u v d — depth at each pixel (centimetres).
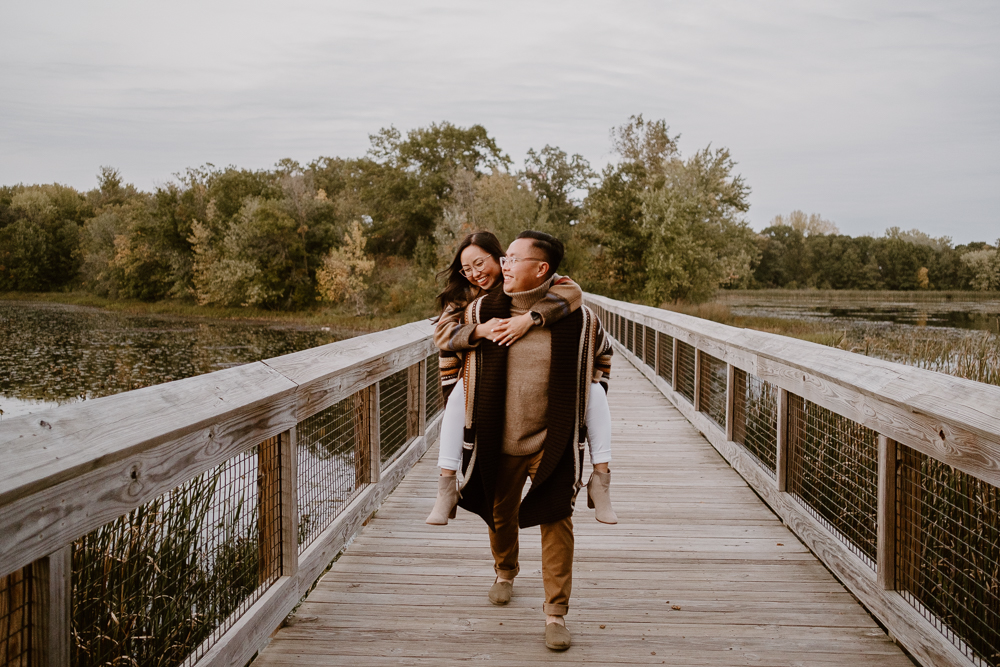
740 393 459
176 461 158
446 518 208
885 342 906
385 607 249
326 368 266
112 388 1427
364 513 330
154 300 4575
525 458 212
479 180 4169
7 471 106
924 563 254
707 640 225
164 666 190
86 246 5766
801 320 2600
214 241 4166
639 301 3073
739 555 302
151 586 208
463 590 264
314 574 259
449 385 218
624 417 632
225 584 222
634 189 3188
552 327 204
